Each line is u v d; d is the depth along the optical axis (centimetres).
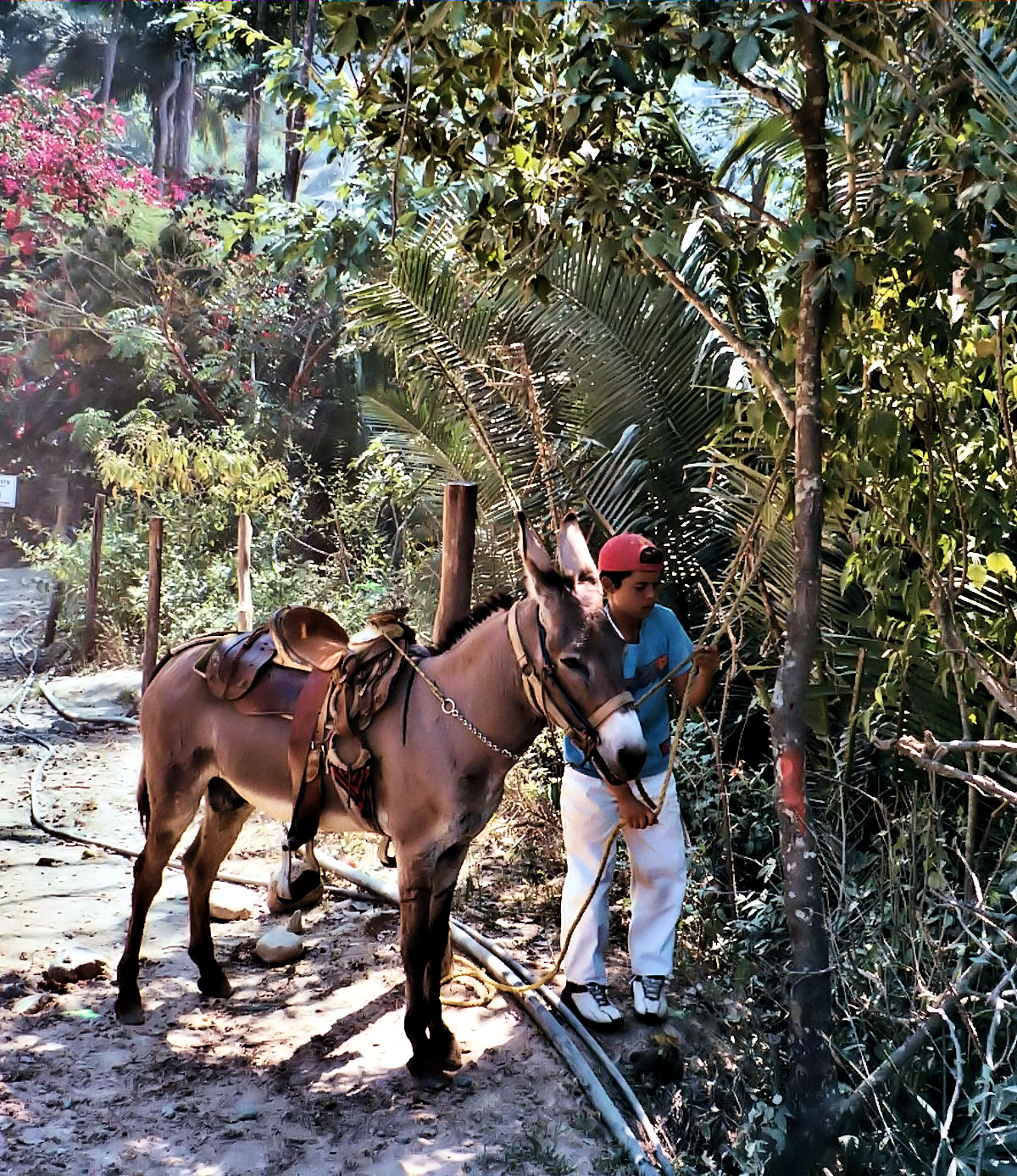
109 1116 432
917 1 377
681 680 484
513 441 783
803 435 407
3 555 2614
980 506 453
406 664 454
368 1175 397
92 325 2188
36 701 1248
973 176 378
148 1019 509
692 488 711
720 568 728
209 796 522
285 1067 470
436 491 1014
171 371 2122
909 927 459
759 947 528
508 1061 471
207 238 2133
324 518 1462
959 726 540
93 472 2239
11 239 2280
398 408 968
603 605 406
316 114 495
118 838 780
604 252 473
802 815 406
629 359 746
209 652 509
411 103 446
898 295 439
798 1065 402
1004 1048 426
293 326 2020
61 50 4050
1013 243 352
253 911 639
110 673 1305
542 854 686
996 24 413
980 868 497
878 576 464
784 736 407
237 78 2867
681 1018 497
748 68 358
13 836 779
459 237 516
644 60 420
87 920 625
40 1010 517
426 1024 463
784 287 416
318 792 466
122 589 1497
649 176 457
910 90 377
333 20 392
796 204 577
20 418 2612
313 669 473
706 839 611
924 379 428
